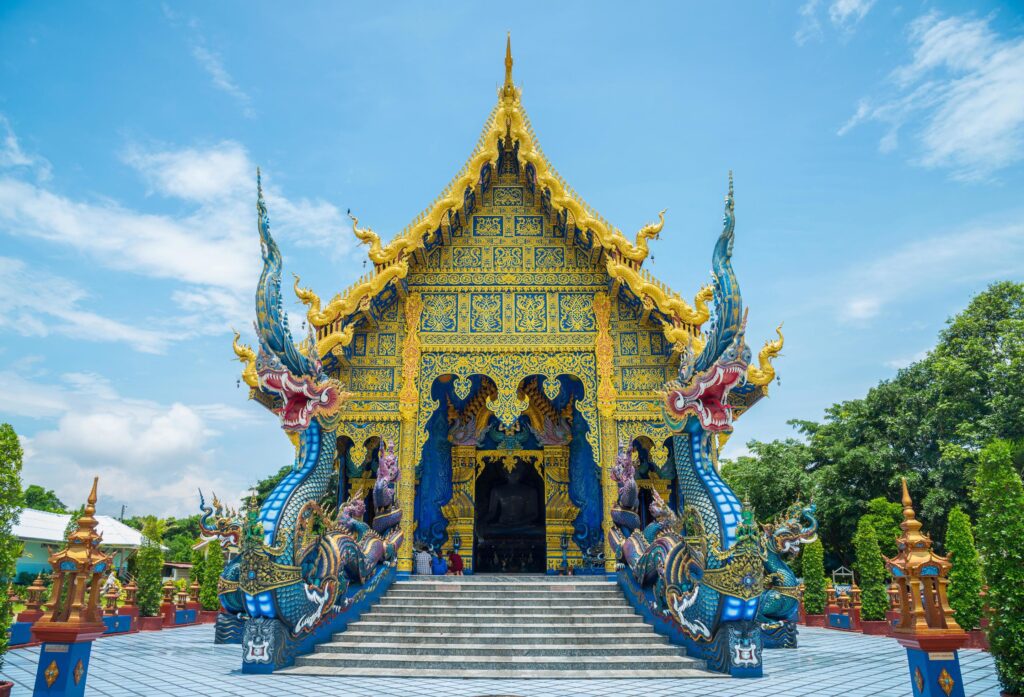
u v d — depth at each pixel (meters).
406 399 19.22
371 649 12.76
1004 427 30.83
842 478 38.16
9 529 9.84
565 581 16.77
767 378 14.44
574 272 20.42
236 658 14.20
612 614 14.74
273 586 12.09
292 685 10.58
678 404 13.62
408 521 18.44
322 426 14.24
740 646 11.68
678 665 12.15
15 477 9.91
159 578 23.45
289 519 12.77
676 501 22.09
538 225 20.88
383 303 19.78
